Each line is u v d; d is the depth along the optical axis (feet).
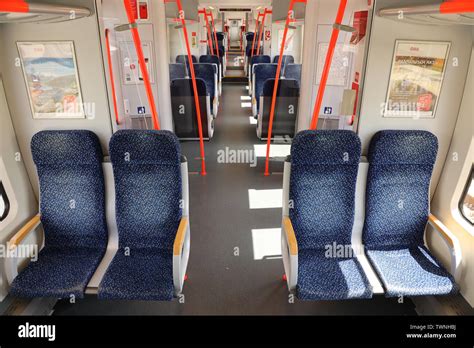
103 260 7.38
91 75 7.07
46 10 5.19
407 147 7.06
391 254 7.42
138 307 7.83
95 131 7.47
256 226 11.04
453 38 6.86
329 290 6.38
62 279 6.61
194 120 18.08
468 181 7.16
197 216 11.60
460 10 4.28
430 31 6.81
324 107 12.47
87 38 6.82
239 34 55.21
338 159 7.04
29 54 6.90
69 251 7.44
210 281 8.60
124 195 7.22
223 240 10.29
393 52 6.92
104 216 7.51
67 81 7.11
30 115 7.32
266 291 8.30
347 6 10.88
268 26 29.91
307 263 7.09
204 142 18.56
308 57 11.98
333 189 7.25
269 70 20.80
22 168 7.59
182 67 20.45
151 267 6.94
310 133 6.92
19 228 7.47
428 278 6.72
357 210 7.68
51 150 7.00
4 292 6.92
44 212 7.38
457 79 7.14
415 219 7.51
